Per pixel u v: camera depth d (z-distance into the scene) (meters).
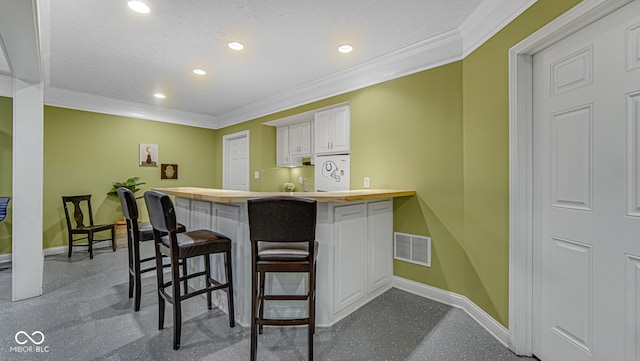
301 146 4.61
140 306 2.41
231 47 2.71
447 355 1.77
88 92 4.18
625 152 1.27
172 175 5.29
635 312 1.24
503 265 1.93
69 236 3.91
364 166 3.20
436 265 2.60
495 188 2.01
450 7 2.08
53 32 2.39
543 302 1.69
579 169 1.47
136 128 4.89
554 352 1.62
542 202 1.69
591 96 1.40
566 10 1.44
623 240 1.28
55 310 2.34
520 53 1.75
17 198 2.53
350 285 2.32
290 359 1.72
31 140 2.59
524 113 1.76
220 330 2.04
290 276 2.10
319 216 2.11
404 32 2.44
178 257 1.83
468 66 2.34
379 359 1.72
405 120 2.84
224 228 2.33
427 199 2.67
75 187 4.30
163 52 2.81
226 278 2.26
